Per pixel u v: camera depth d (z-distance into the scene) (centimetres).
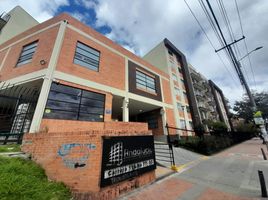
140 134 555
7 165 383
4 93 988
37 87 945
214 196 423
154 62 2392
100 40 1220
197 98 3067
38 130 698
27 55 1023
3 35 1266
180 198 411
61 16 1030
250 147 1609
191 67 3120
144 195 428
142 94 1477
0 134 630
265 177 568
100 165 390
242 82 1041
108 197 380
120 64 1341
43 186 357
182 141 1348
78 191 373
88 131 428
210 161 903
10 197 281
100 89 1066
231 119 4591
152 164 561
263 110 2889
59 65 888
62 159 424
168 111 1781
